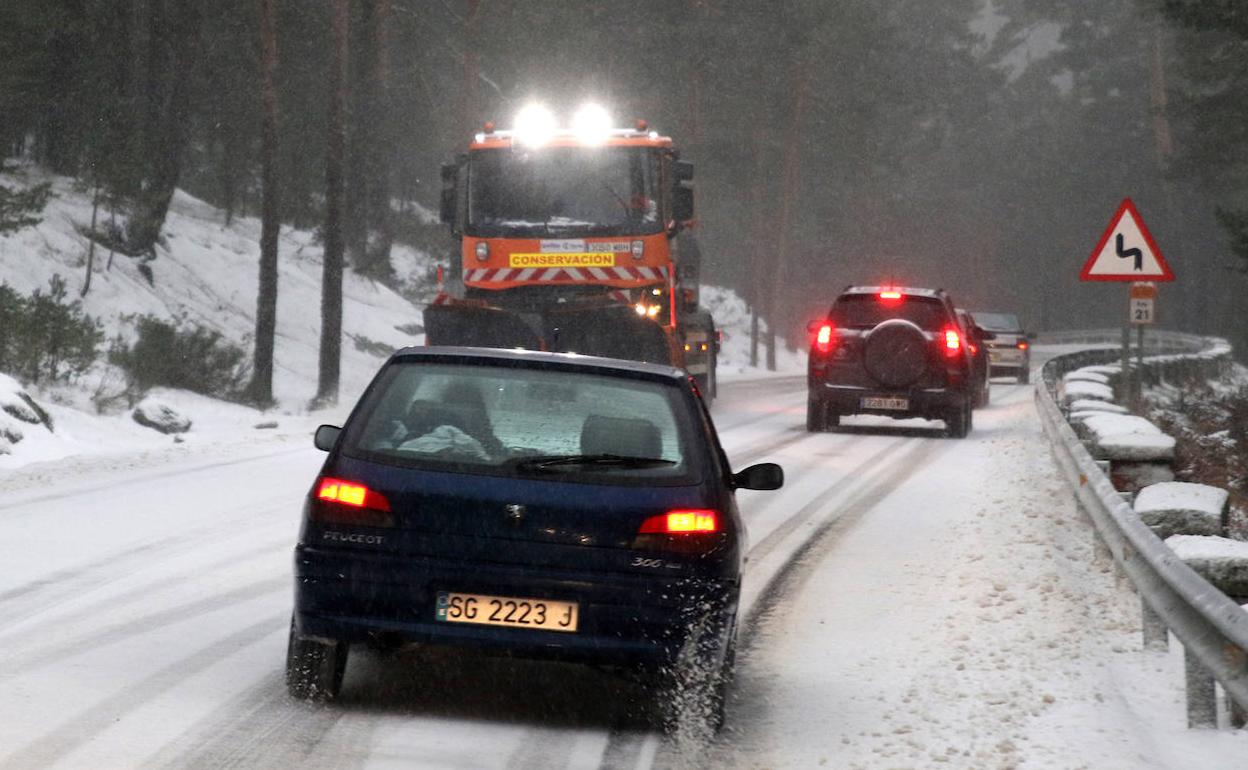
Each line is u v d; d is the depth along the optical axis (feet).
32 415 173.17
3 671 63.98
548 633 56.85
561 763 54.29
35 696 59.82
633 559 57.00
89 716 57.16
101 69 360.48
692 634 56.85
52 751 52.24
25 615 76.28
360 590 57.31
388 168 496.64
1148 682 67.31
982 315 397.39
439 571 56.95
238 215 458.91
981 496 137.80
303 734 56.03
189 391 270.46
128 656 67.92
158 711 58.39
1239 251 375.04
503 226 202.08
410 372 61.26
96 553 95.50
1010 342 388.16
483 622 56.95
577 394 60.54
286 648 71.05
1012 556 102.01
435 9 466.70
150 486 129.49
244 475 139.33
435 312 200.13
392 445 59.00
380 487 57.88
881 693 66.18
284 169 453.17
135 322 316.19
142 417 213.66
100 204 324.80
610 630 56.75
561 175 202.49
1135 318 190.08
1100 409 169.89
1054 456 141.49
